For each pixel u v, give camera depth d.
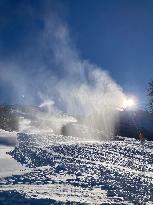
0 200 11.59
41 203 11.14
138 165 22.41
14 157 27.77
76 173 18.73
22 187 14.54
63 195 12.76
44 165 22.81
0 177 17.50
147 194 13.23
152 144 40.03
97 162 23.95
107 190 13.97
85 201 11.65
